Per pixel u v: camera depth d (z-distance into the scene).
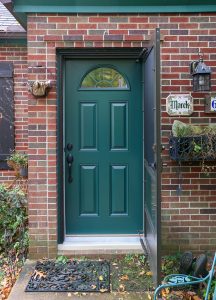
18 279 3.81
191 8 4.20
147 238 4.25
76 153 4.60
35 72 4.23
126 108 4.59
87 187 4.63
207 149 4.03
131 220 4.66
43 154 4.30
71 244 4.45
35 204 4.33
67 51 4.31
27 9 4.14
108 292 3.55
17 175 5.30
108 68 4.55
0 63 5.96
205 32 4.25
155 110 3.33
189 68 4.26
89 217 4.64
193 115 4.28
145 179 4.38
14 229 4.73
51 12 4.18
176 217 4.36
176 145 4.06
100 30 4.22
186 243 4.36
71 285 3.67
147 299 3.44
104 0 4.12
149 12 4.20
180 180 4.33
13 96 6.00
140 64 4.53
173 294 3.51
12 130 6.01
